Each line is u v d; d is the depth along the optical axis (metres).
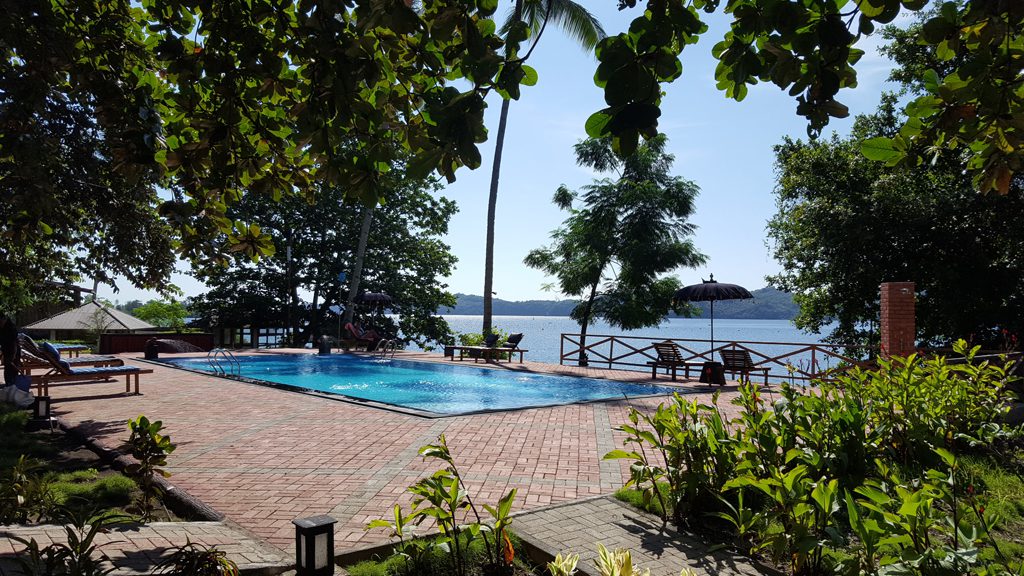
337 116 2.15
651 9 1.53
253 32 2.33
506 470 5.25
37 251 6.16
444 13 1.78
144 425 4.05
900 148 2.24
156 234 6.07
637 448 6.10
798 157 17.22
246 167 2.76
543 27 1.76
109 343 19.38
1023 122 1.91
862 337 17.50
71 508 4.04
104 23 2.85
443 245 29.36
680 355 12.94
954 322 14.21
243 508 4.22
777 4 1.68
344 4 1.98
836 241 15.27
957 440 5.49
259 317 26.33
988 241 14.03
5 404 7.91
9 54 2.88
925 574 2.20
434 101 2.08
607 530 3.71
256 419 7.71
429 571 3.18
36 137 3.17
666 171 20.58
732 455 3.86
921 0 1.71
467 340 20.28
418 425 7.31
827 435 4.20
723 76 2.05
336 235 26.83
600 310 21.47
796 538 2.88
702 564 3.18
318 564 3.00
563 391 12.77
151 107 2.66
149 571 2.74
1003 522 3.94
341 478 4.97
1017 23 1.64
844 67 1.89
